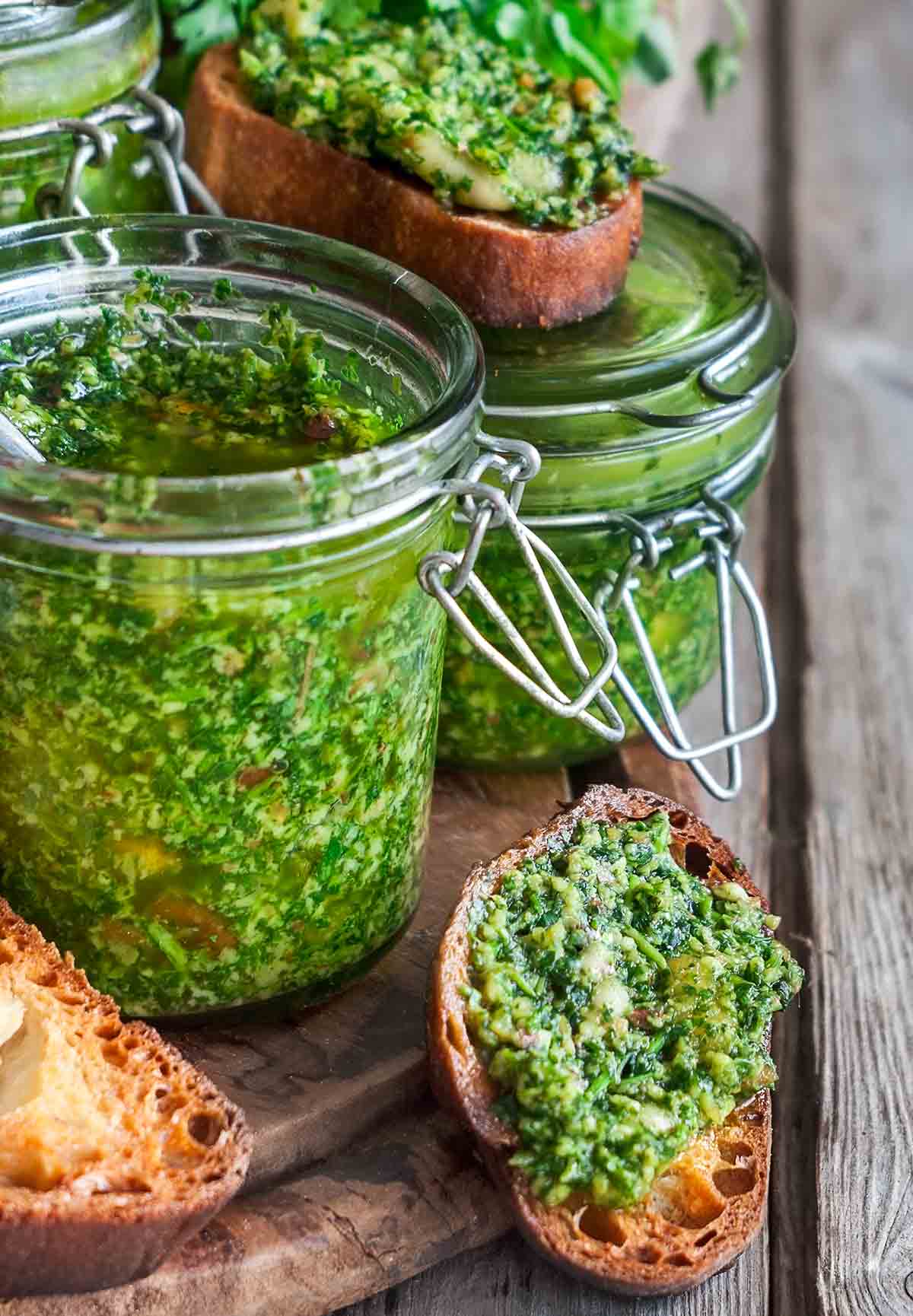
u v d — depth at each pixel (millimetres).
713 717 624
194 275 516
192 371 504
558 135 559
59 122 533
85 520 446
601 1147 469
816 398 755
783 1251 495
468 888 490
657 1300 481
